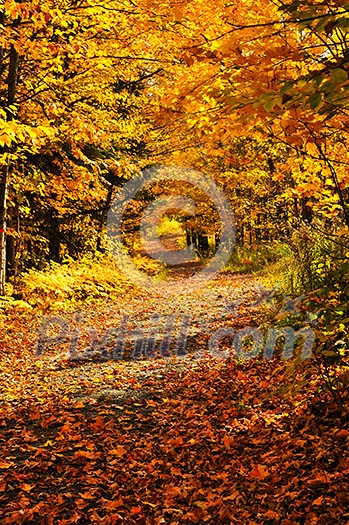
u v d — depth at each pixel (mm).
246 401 6992
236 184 23922
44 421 6348
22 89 14008
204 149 5746
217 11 4957
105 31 11305
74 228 21891
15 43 9719
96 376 8789
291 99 3529
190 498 4500
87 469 5094
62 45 9953
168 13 5652
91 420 6551
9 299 13531
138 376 8781
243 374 8195
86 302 16922
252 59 4176
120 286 20797
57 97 13453
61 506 4402
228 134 5316
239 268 26500
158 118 4949
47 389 7980
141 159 22516
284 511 4137
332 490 4293
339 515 3922
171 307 16625
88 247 23625
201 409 6891
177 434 6047
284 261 11859
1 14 11180
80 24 11109
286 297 8461
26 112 13945
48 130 9266
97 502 4508
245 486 4656
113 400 7426
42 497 4598
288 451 5137
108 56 11266
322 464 4777
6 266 15906
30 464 5172
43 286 15484
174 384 8203
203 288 20797
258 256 24000
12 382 8305
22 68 13375
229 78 4367
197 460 5348
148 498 4555
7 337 11258
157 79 13195
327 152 5473
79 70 13859
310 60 4375
